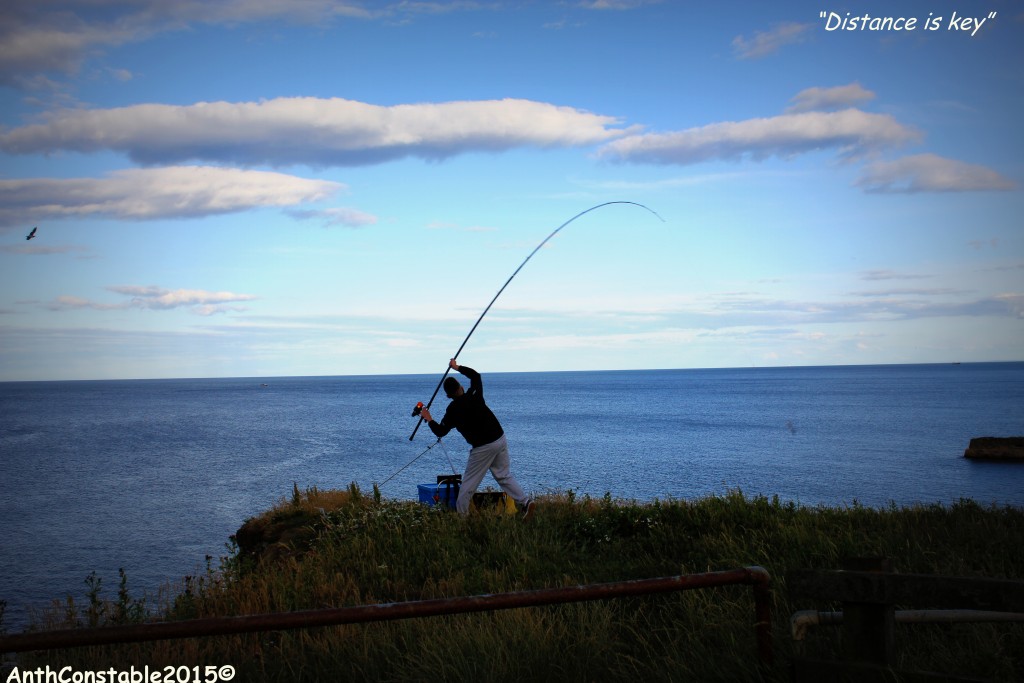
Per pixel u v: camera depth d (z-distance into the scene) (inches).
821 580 152.8
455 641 208.7
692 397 5196.9
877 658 149.1
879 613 149.3
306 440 2321.6
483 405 423.2
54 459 1959.9
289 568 334.0
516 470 1409.9
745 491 1110.4
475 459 418.6
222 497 1235.9
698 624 218.2
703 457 1628.9
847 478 1270.9
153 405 5482.3
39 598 634.8
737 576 161.3
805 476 1296.8
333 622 146.5
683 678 179.2
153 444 2325.3
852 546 316.5
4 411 4815.5
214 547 853.8
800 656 172.9
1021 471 1332.4
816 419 2854.3
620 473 1354.6
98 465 1792.6
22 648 138.5
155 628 142.6
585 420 2947.8
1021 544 309.7
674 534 370.6
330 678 204.8
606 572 306.0
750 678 165.8
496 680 186.9
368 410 4195.4
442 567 322.7
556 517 408.8
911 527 355.3
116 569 754.2
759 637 163.6
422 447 2007.9
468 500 419.5
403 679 193.8
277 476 1473.9
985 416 2896.2
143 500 1230.9
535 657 196.7
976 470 1366.9
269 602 283.9
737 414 3243.1
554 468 1439.5
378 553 350.6
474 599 149.1
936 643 186.4
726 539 339.6
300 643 227.3
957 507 420.8
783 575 267.3
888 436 2121.1
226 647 233.1
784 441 2000.5
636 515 399.5
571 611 236.1
